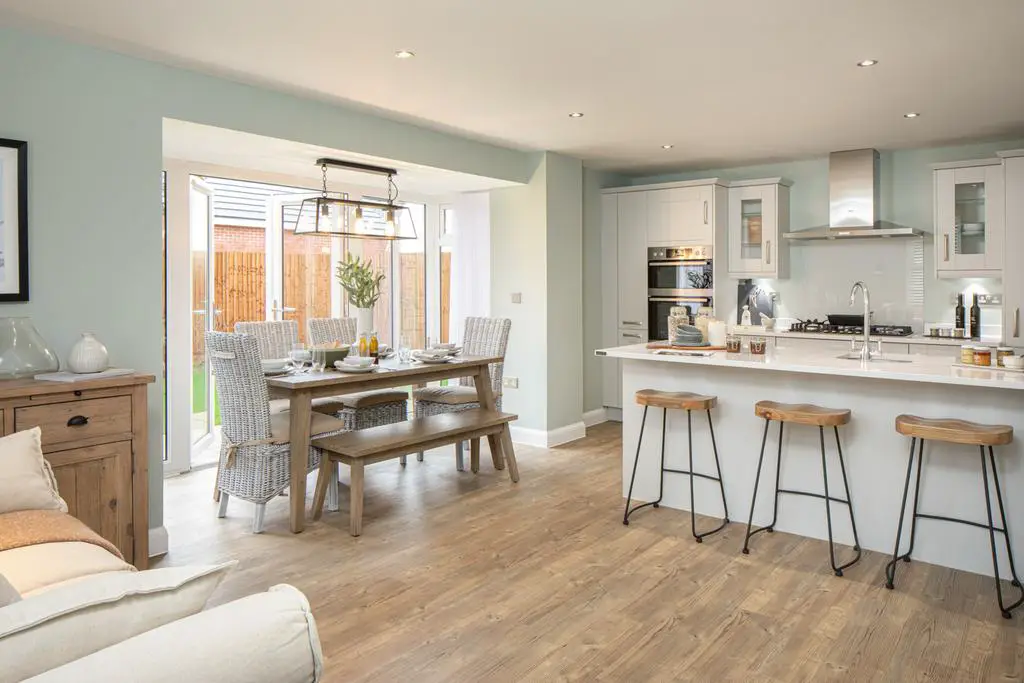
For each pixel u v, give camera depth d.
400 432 4.39
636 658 2.59
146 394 3.22
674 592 3.15
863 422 3.66
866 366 3.51
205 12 2.96
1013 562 3.22
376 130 4.73
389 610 2.98
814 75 3.87
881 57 3.57
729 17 3.04
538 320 6.10
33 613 1.08
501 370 5.41
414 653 2.62
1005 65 3.70
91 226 3.42
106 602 1.15
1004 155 5.23
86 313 3.41
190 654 1.06
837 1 2.87
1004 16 3.04
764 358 3.91
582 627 2.83
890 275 6.19
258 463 3.91
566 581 3.28
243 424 3.94
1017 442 3.24
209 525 4.06
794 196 6.64
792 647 2.66
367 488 4.82
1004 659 2.56
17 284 3.18
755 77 3.89
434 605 3.03
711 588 3.19
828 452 3.78
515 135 5.34
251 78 3.88
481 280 6.51
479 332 5.57
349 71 3.75
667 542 3.77
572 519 4.16
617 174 7.30
